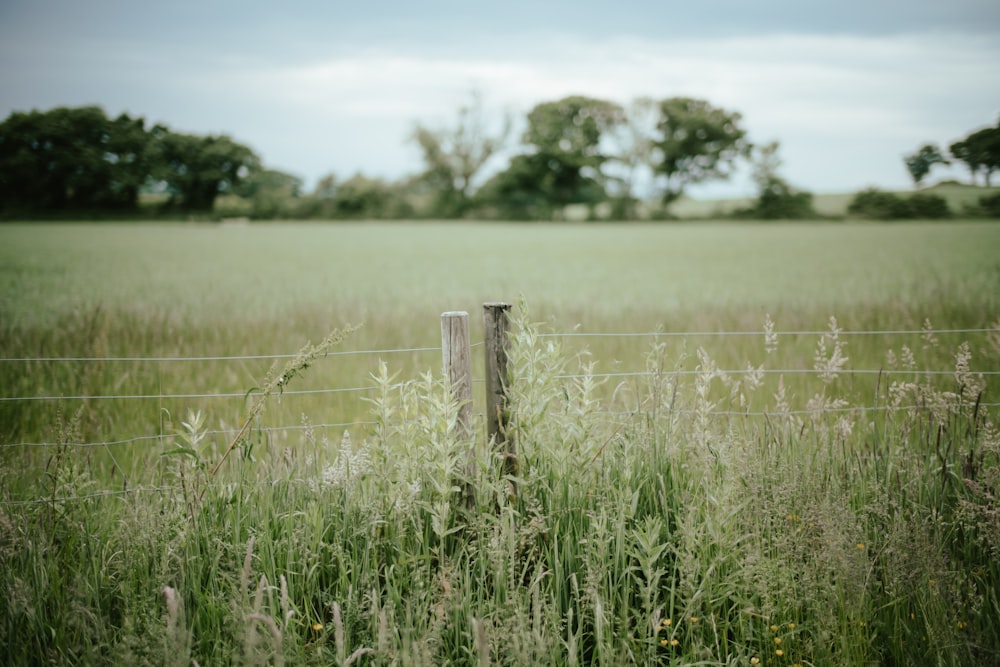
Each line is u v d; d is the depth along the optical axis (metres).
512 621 3.29
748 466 4.05
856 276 20.53
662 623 3.69
